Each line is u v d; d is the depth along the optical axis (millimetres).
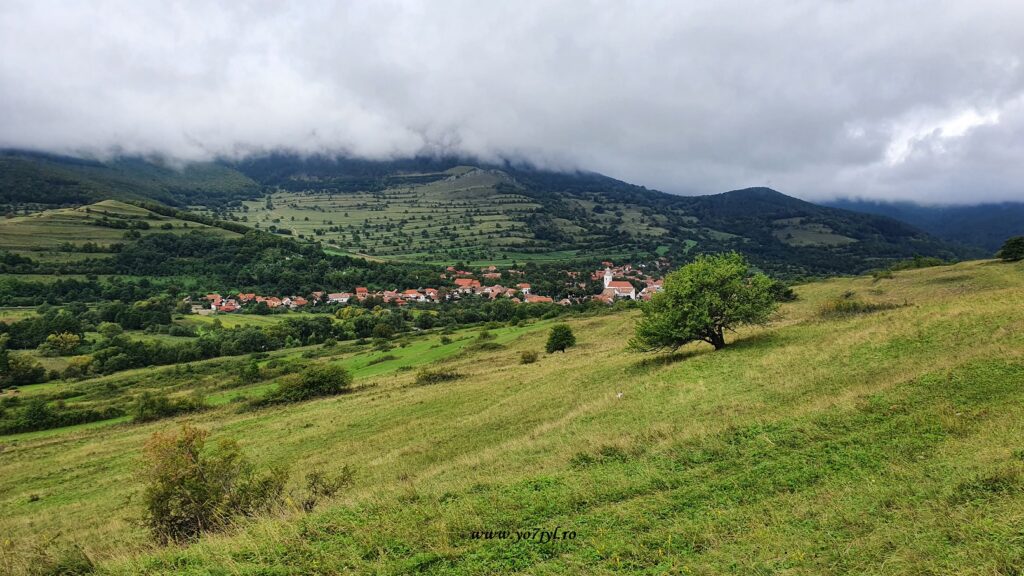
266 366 82438
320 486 15516
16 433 53844
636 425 20016
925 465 11234
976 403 14695
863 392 17547
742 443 14266
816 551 8312
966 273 67500
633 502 10961
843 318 37344
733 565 8133
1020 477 9617
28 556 11562
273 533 10289
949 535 8156
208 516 13172
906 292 64625
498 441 24266
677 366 31578
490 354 72875
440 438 27469
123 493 28766
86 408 61250
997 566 7008
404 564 8734
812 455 12766
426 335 103812
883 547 8133
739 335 39656
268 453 33031
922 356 21641
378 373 70750
